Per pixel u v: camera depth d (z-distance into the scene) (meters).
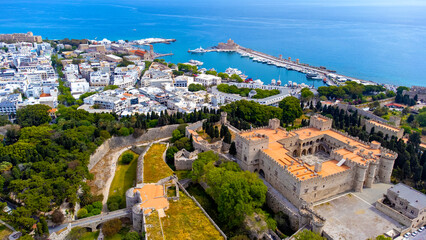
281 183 198.50
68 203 192.25
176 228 166.50
